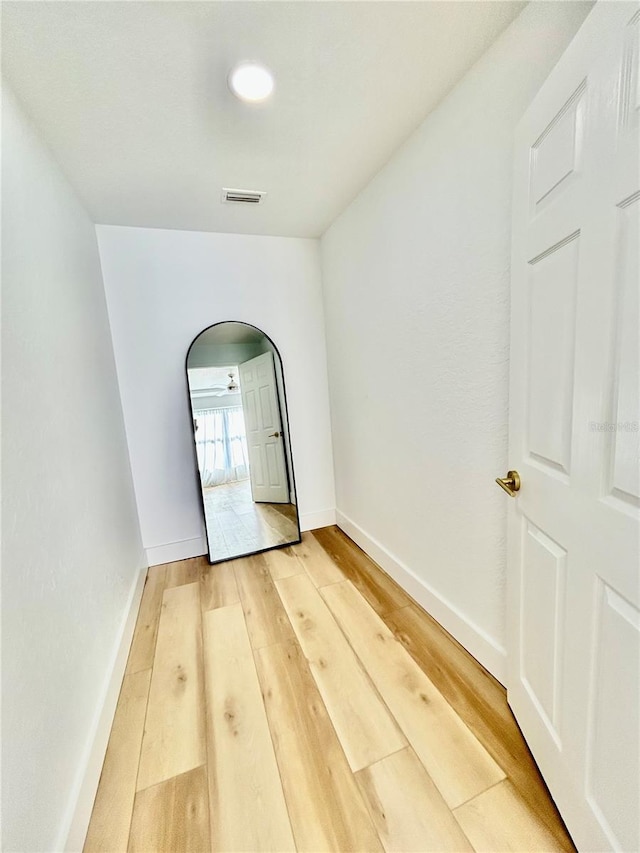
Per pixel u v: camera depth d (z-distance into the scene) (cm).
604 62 65
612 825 72
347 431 255
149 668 153
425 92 129
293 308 266
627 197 62
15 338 99
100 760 113
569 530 83
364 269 204
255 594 204
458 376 142
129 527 207
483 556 138
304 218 228
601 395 70
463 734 116
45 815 82
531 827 91
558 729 91
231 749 117
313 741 117
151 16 97
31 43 101
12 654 78
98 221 209
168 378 239
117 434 206
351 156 166
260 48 108
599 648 74
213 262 242
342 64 115
